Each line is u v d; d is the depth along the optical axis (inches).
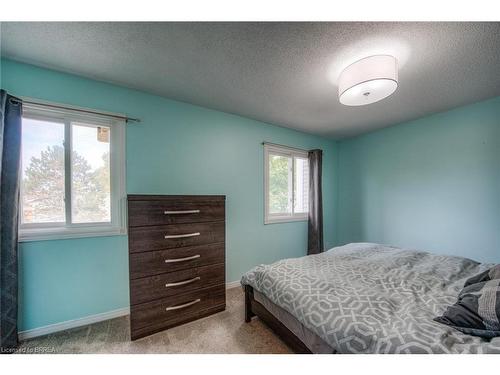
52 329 67.2
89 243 73.5
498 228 86.1
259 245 115.9
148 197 66.4
